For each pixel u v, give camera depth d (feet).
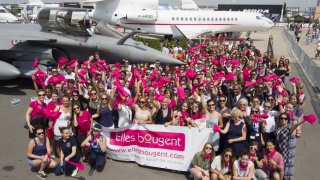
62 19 44.57
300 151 26.89
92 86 27.25
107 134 23.80
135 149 23.53
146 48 46.96
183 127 21.88
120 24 104.53
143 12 100.89
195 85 28.43
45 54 43.65
